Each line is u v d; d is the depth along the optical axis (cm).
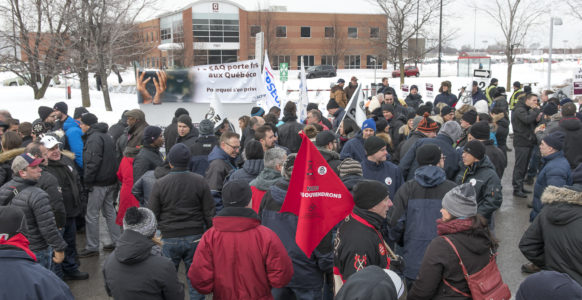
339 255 343
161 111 1085
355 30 7150
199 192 486
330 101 958
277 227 419
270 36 6794
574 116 809
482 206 495
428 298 324
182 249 484
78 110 830
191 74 1078
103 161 679
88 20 2114
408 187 434
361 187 341
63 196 581
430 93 1992
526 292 221
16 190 461
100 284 598
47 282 299
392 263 359
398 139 921
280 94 2922
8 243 298
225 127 802
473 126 647
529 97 936
